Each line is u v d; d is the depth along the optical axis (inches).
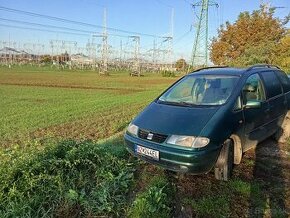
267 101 248.8
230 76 235.0
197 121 191.5
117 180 191.2
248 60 970.7
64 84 1497.3
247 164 225.6
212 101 215.0
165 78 2610.7
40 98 845.8
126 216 159.6
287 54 915.4
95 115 538.0
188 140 180.4
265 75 264.7
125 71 4606.3
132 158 235.1
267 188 188.4
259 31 1151.0
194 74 253.9
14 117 517.7
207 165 180.9
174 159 180.9
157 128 194.4
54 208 164.9
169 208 160.6
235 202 171.8
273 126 262.4
